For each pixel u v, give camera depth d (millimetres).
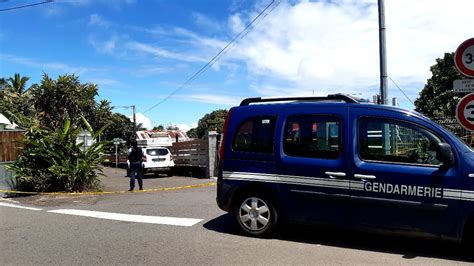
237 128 6523
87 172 12812
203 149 19031
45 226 7336
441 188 5133
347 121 5750
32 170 12461
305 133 6031
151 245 5969
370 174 5488
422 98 34625
